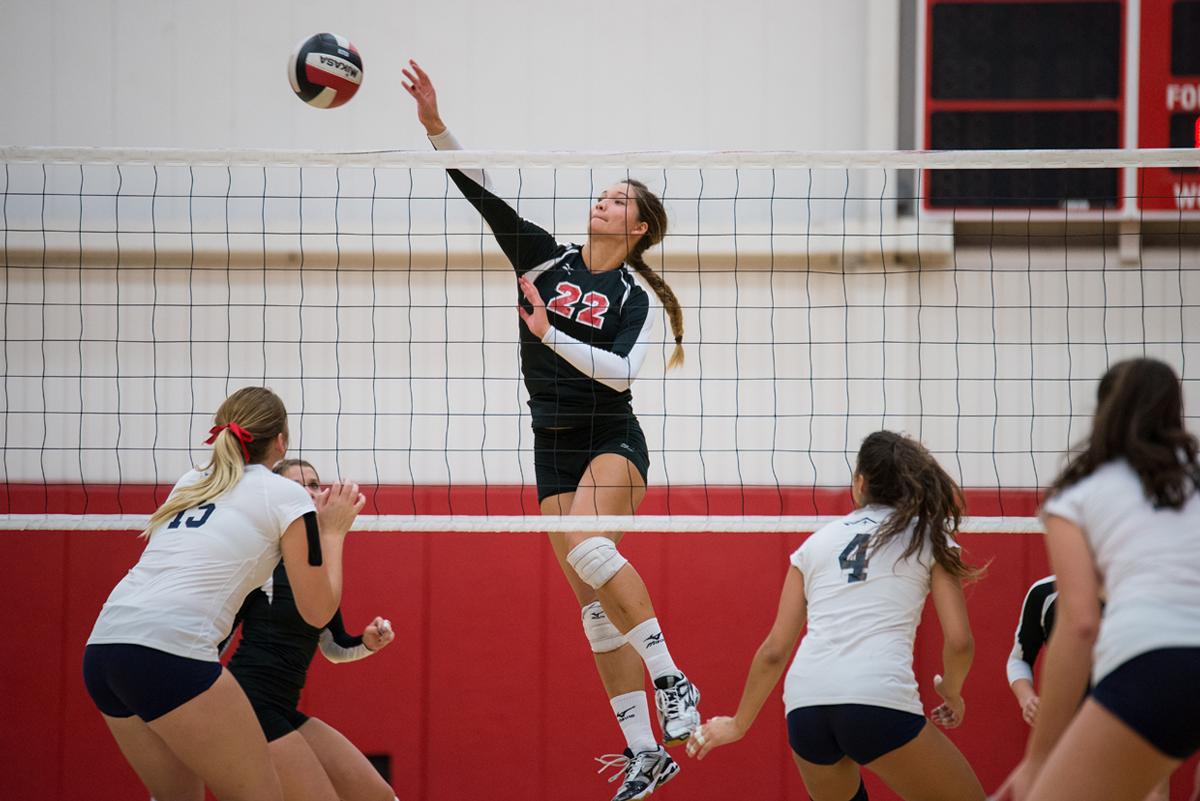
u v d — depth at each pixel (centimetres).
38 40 2038
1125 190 1948
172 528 1052
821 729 1067
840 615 1083
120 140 2031
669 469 1941
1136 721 725
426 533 1780
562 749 1736
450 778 1734
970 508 1770
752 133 2025
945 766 1053
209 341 1975
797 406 1956
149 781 1091
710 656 1747
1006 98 1972
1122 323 1952
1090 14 1961
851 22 2028
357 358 1977
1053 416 1877
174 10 2045
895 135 1988
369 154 1279
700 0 2039
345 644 1316
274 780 1041
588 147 2033
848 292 1973
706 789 1736
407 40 2045
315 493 1228
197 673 996
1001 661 1725
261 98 2038
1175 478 771
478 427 1958
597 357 1165
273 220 1997
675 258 1988
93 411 1953
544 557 1772
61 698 1733
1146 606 743
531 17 2045
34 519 1298
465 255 1988
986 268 1964
